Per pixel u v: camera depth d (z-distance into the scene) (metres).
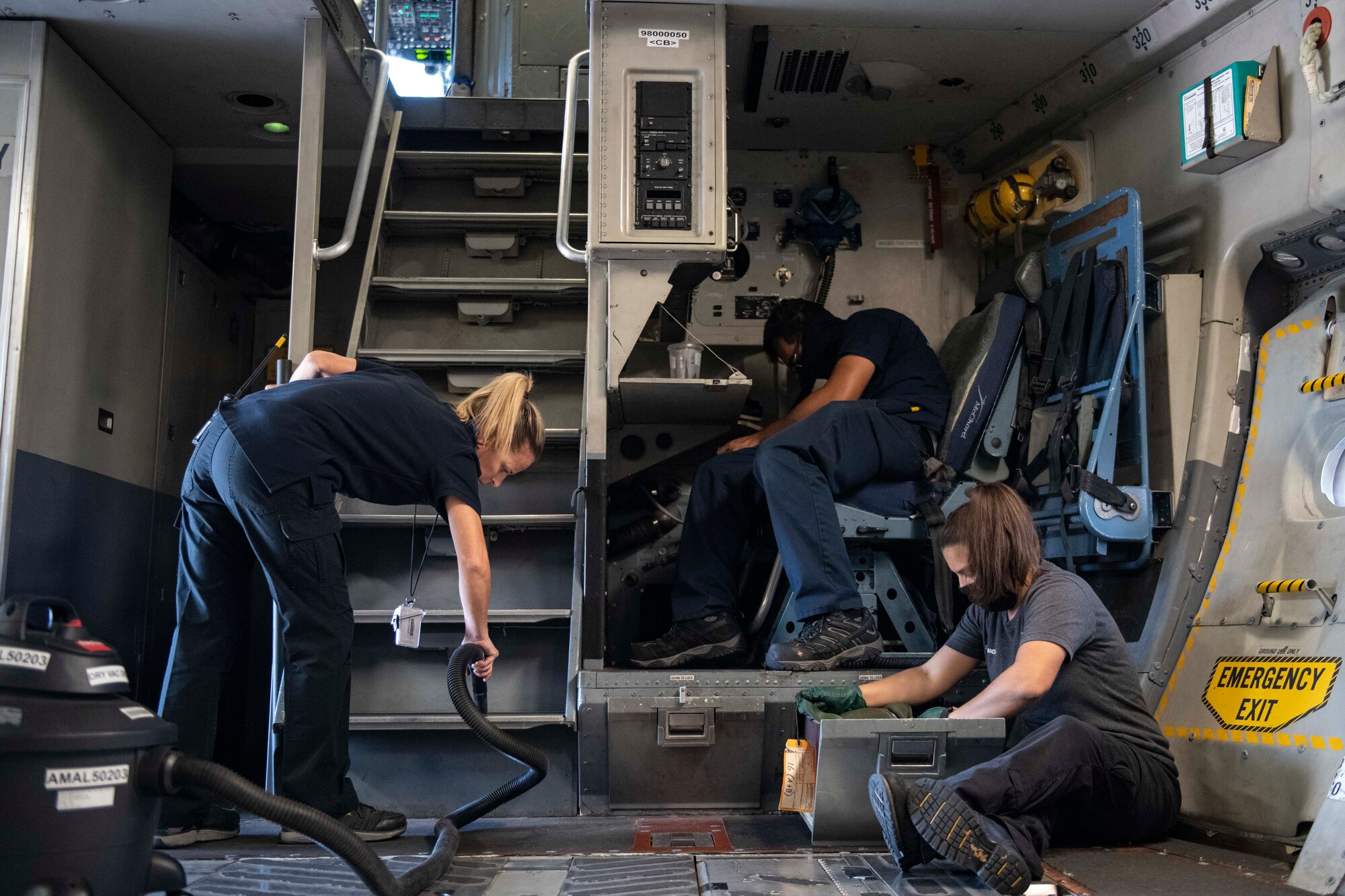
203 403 4.54
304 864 2.21
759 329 4.32
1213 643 2.94
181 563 2.64
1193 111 3.19
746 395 3.40
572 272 4.05
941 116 4.15
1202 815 2.71
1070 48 3.61
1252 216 3.12
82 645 1.44
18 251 3.16
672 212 3.29
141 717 1.48
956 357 3.79
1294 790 2.44
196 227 4.61
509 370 3.69
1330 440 2.88
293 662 2.46
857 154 4.46
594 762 2.91
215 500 2.56
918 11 3.37
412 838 2.59
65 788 1.32
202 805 2.53
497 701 3.19
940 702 3.10
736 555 3.39
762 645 3.44
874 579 3.47
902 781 2.08
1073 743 2.20
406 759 2.98
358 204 3.43
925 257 4.41
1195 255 3.37
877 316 3.70
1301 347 3.09
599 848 2.42
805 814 2.49
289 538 2.39
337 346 4.77
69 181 3.42
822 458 3.24
